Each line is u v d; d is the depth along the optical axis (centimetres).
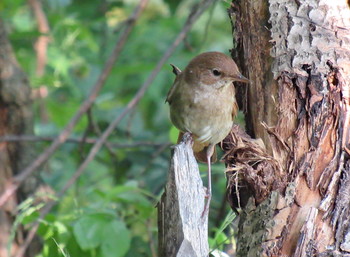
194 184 745
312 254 738
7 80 1268
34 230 982
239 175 793
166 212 743
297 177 754
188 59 1541
